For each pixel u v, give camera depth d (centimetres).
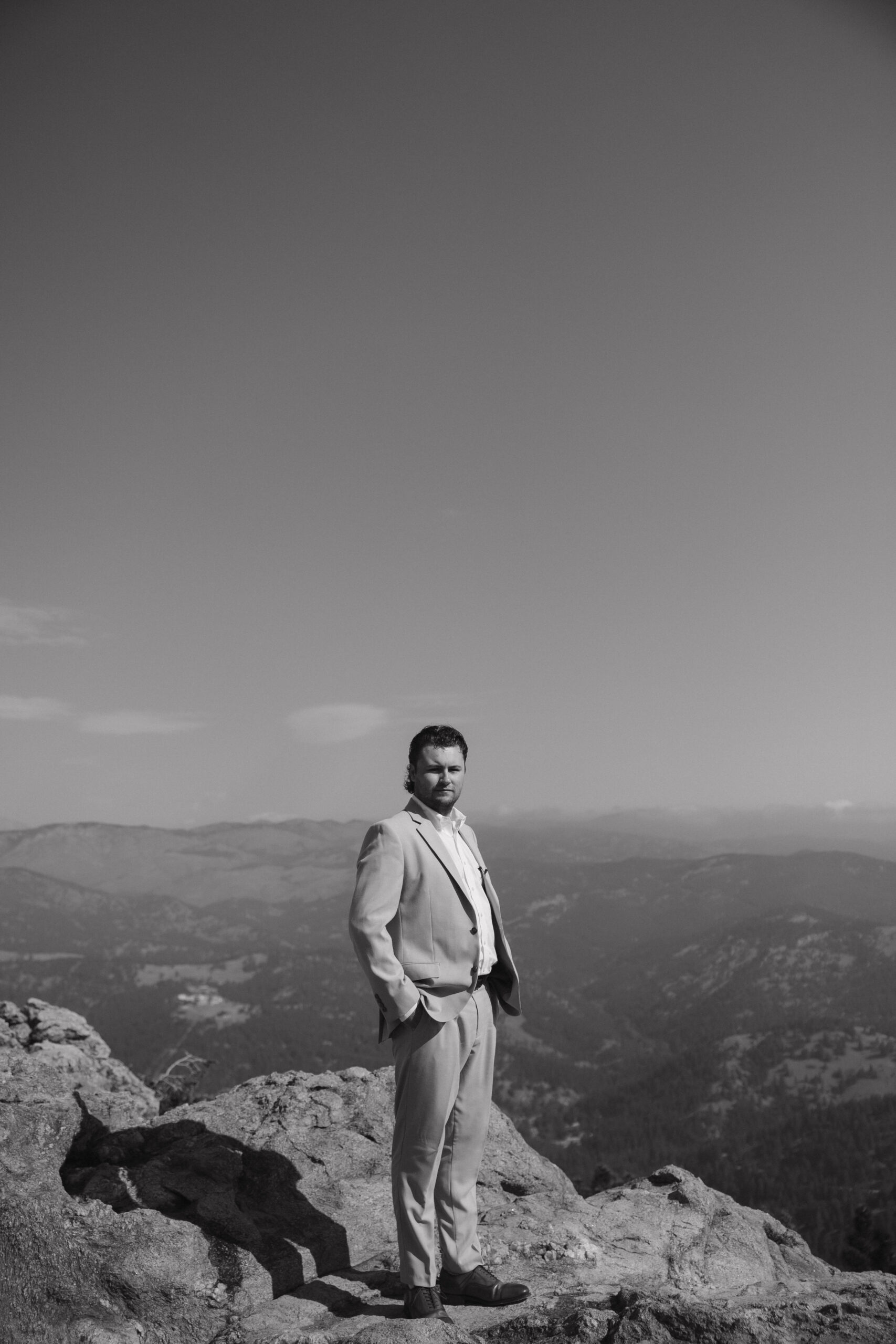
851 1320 392
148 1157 563
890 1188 19712
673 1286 466
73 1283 420
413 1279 424
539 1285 464
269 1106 620
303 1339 383
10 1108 503
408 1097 438
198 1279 445
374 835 452
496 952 469
